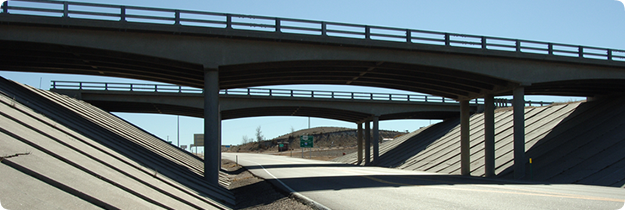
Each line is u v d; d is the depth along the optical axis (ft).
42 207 16.78
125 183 27.99
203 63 64.80
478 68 79.46
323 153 353.10
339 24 71.41
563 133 90.48
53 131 35.73
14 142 24.82
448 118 183.52
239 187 70.85
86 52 62.85
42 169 21.58
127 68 77.56
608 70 86.89
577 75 84.74
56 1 58.90
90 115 77.51
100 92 133.49
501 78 80.53
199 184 51.70
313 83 97.86
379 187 53.26
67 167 24.77
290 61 71.26
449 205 33.30
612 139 71.10
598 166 63.77
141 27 61.36
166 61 66.23
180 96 140.97
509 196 38.34
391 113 162.81
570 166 70.44
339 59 71.51
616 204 31.45
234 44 66.64
